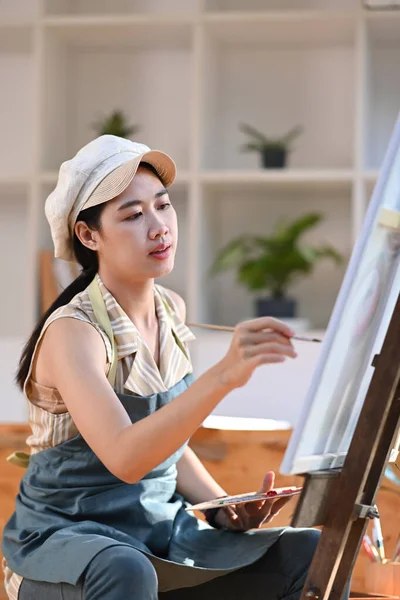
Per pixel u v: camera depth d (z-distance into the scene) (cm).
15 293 588
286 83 576
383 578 275
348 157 569
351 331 189
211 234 567
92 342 230
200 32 535
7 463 364
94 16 554
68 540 214
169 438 200
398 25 530
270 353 187
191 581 224
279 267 530
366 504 202
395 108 563
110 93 584
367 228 182
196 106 533
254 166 577
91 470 234
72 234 255
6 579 235
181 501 254
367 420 192
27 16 542
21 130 589
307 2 570
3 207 590
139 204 241
